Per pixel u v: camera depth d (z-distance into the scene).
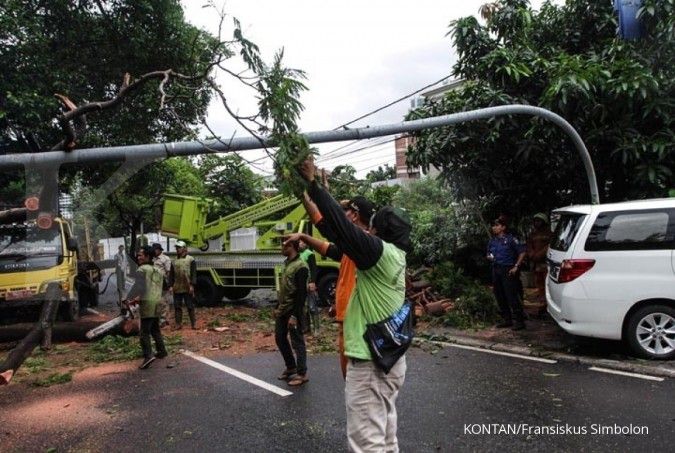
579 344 7.16
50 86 9.92
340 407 5.13
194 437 4.57
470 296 9.05
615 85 7.54
